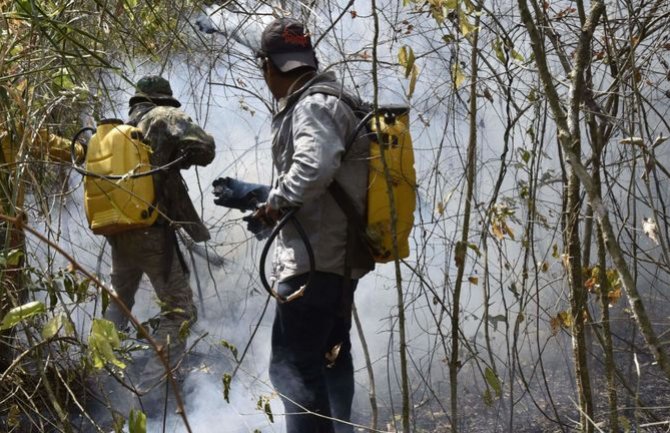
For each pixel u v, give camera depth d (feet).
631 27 10.84
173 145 14.90
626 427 11.10
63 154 14.21
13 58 11.99
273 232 11.39
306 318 11.79
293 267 11.76
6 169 12.28
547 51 12.25
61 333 13.33
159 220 14.92
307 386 11.95
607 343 11.38
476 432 13.64
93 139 14.42
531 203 12.58
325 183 11.16
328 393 12.78
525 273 12.71
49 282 11.77
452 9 10.74
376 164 11.62
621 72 11.24
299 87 12.05
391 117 11.79
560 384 14.96
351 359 13.08
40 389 13.50
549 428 13.55
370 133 11.64
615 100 11.71
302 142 11.21
